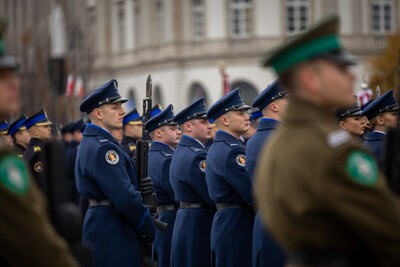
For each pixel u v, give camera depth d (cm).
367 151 1245
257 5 13275
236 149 2519
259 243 2366
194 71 13525
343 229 1242
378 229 1220
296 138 1273
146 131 2816
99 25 15250
